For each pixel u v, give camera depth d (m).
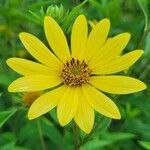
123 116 0.34
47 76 0.24
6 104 0.35
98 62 0.25
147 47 0.32
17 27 0.36
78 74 0.25
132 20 0.38
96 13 0.38
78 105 0.23
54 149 0.34
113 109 0.23
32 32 0.36
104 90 0.24
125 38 0.24
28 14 0.31
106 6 0.35
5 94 0.34
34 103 0.23
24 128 0.33
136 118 0.35
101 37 0.25
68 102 0.23
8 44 0.40
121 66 0.24
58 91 0.24
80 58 0.25
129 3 0.42
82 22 0.25
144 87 0.23
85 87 0.24
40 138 0.33
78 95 0.24
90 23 0.28
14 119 0.34
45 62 0.24
